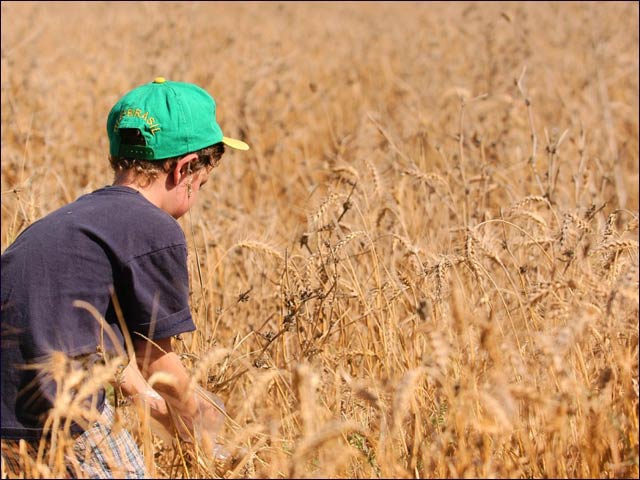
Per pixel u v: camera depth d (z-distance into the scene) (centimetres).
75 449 305
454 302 296
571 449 307
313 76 1166
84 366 301
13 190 492
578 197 575
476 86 1043
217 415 338
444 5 1631
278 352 423
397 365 368
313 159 859
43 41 1300
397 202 540
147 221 312
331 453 273
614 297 284
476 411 305
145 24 1292
